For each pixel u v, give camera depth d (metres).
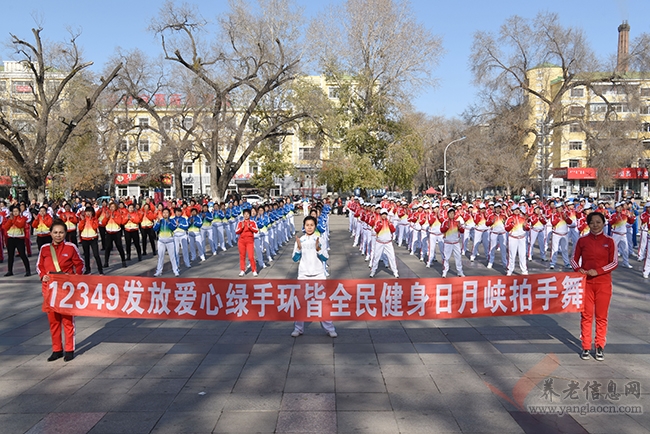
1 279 12.10
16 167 25.84
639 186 51.22
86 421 4.49
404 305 6.65
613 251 6.02
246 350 6.48
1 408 4.77
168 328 7.62
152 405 4.80
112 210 14.01
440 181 61.44
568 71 36.22
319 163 42.62
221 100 27.98
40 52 26.23
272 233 16.31
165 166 32.03
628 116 35.44
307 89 31.92
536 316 8.29
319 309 6.68
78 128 32.53
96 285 6.36
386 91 35.97
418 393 5.05
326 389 5.16
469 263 14.81
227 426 4.36
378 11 34.00
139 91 29.72
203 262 14.82
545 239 15.56
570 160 52.56
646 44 33.22
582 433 4.25
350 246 19.59
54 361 6.12
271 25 27.98
